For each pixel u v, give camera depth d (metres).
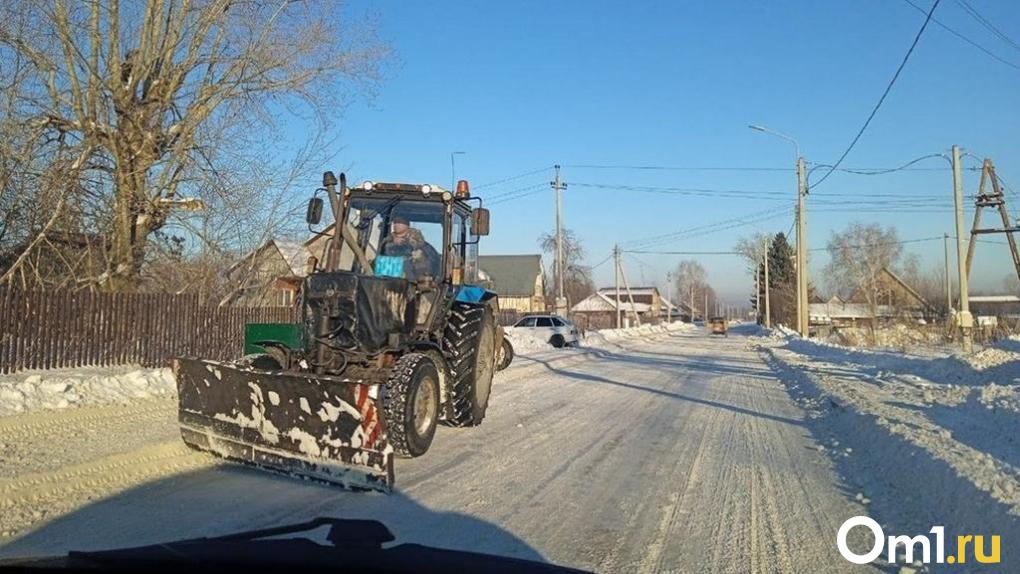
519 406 12.57
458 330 9.45
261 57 17.84
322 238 11.61
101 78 16.28
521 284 74.06
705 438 9.97
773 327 68.38
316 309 8.14
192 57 17.39
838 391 14.29
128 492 6.38
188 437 7.70
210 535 5.30
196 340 16.89
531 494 6.78
